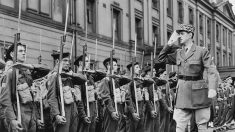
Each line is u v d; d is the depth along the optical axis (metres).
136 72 10.64
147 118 10.59
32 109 6.93
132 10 28.45
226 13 53.88
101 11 24.62
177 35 5.64
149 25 30.95
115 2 26.36
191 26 5.57
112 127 9.23
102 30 24.67
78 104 8.33
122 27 27.05
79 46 21.53
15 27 16.88
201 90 5.38
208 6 45.88
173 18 36.03
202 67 5.46
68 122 7.62
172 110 11.64
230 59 55.72
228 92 17.12
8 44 16.34
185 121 5.51
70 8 20.89
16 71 6.62
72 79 8.10
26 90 6.77
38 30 18.39
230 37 55.59
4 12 16.28
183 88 5.43
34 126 6.91
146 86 10.65
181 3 38.38
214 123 15.99
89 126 8.89
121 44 26.69
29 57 17.66
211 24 47.94
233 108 17.20
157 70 11.80
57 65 7.75
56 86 7.43
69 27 20.59
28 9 17.86
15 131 6.34
